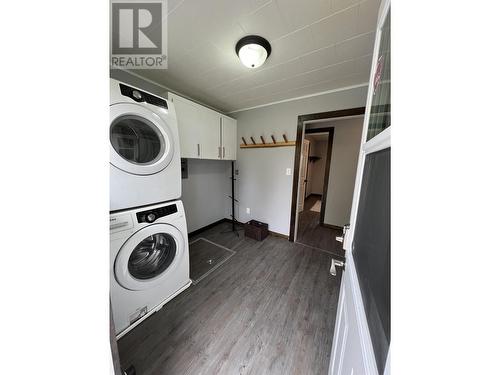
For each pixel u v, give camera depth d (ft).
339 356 2.46
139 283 4.25
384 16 2.00
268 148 9.01
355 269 2.33
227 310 4.85
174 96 6.48
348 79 6.32
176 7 3.53
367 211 2.10
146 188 4.32
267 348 3.89
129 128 4.20
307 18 3.75
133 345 3.90
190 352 3.80
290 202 8.79
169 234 4.80
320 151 19.13
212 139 8.14
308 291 5.62
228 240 8.93
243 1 3.39
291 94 7.65
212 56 5.13
